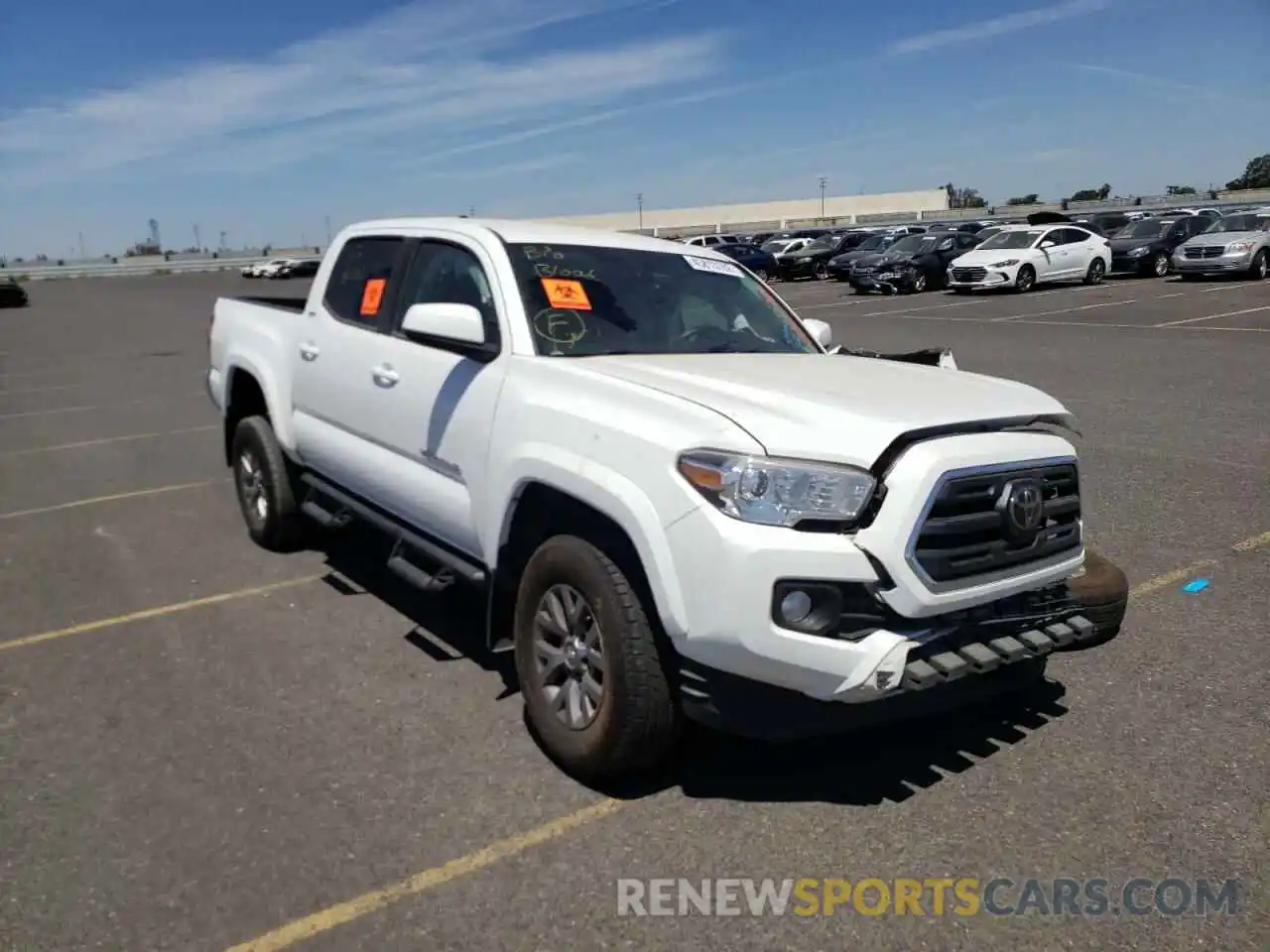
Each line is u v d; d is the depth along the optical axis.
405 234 5.29
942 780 3.77
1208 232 27.83
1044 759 3.91
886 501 3.26
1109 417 10.15
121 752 4.03
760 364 4.27
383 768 3.90
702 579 3.23
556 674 3.88
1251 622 5.11
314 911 3.06
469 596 5.87
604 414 3.65
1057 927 2.98
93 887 3.18
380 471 5.01
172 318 31.00
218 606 5.70
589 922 3.01
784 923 3.01
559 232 4.94
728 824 3.51
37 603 5.79
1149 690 4.44
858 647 3.22
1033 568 3.62
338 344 5.42
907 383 3.99
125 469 9.52
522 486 3.95
